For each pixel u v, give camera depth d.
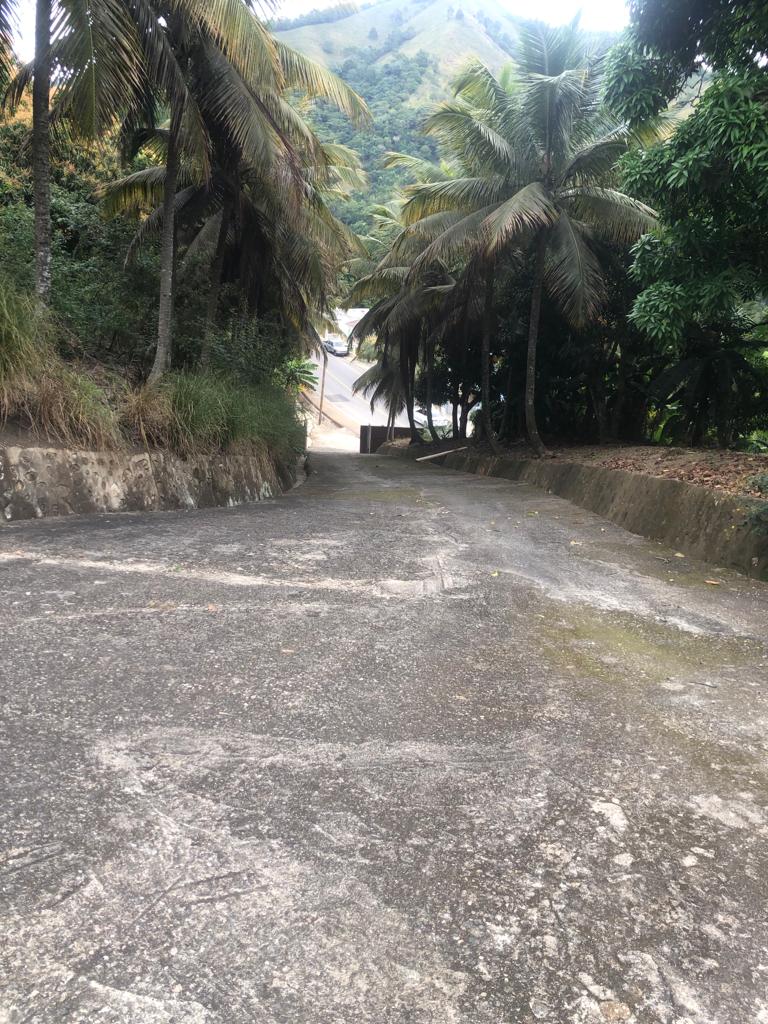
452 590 4.98
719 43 6.73
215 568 5.07
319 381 60.25
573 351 16.48
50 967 1.39
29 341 7.18
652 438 17.91
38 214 9.01
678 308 7.28
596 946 1.58
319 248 16.27
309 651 3.44
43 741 2.32
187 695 2.78
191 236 17.77
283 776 2.21
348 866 1.78
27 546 5.34
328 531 7.20
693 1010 1.41
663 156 6.77
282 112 12.03
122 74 8.41
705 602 5.12
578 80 13.29
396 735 2.58
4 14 8.26
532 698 3.08
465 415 27.91
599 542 7.61
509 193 15.03
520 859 1.88
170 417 8.88
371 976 1.44
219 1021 1.30
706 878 1.85
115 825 1.88
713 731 2.85
